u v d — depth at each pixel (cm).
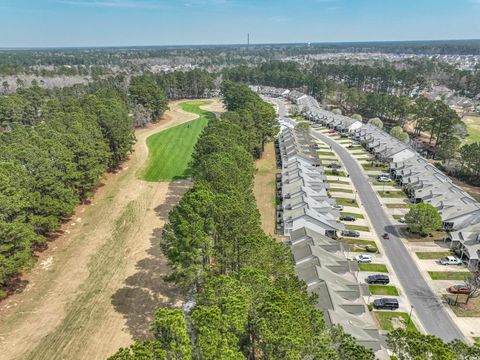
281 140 12212
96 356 4225
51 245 6550
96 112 10556
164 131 14150
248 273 3659
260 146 11300
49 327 4672
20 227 4988
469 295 5131
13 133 8531
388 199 8512
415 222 6781
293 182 8469
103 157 8944
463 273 5831
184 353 2658
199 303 3503
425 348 2917
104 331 4591
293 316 3144
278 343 2784
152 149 11869
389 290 5466
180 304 5012
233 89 16688
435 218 6625
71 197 6719
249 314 3180
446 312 5047
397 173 9531
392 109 15788
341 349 3123
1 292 4981
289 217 6900
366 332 4294
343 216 7525
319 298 4709
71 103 12594
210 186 5644
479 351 2972
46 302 5128
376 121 14900
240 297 3184
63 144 7550
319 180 8875
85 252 6344
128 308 4981
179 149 11875
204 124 15325
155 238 6738
